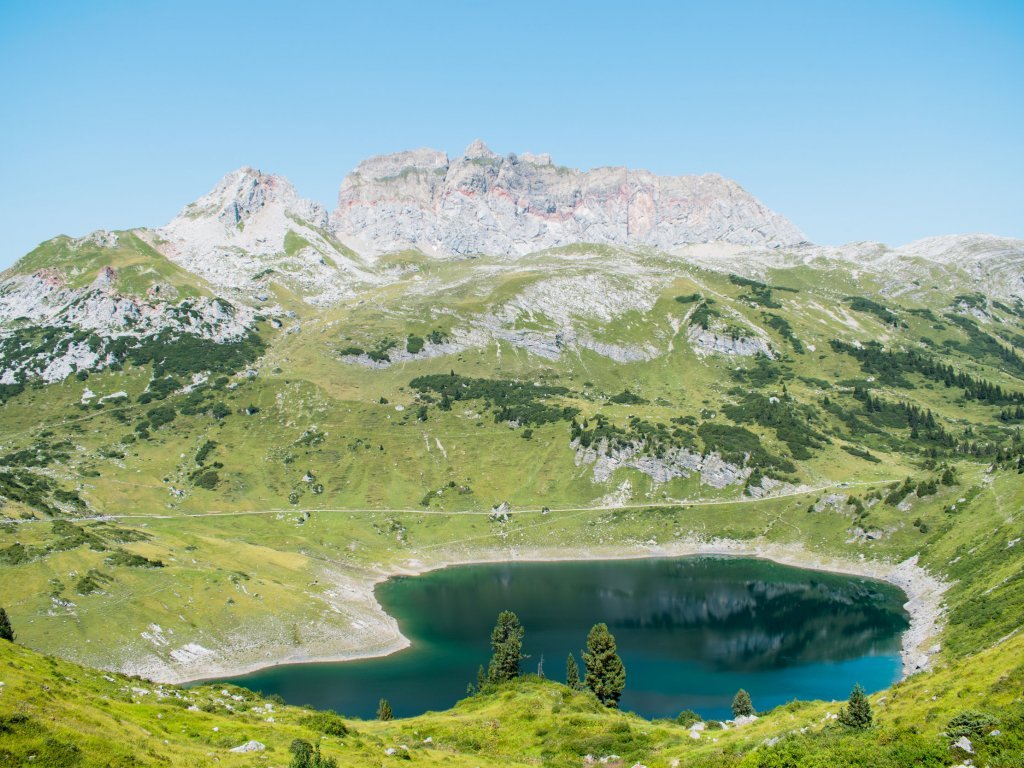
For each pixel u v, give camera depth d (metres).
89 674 70.75
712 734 71.31
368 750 64.44
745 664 145.75
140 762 47.59
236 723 65.62
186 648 150.12
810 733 57.28
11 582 152.25
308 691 136.50
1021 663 59.41
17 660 63.88
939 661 122.50
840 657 148.00
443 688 137.75
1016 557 149.25
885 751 48.53
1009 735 46.09
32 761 44.22
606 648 103.38
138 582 164.12
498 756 70.94
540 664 130.38
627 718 85.69
